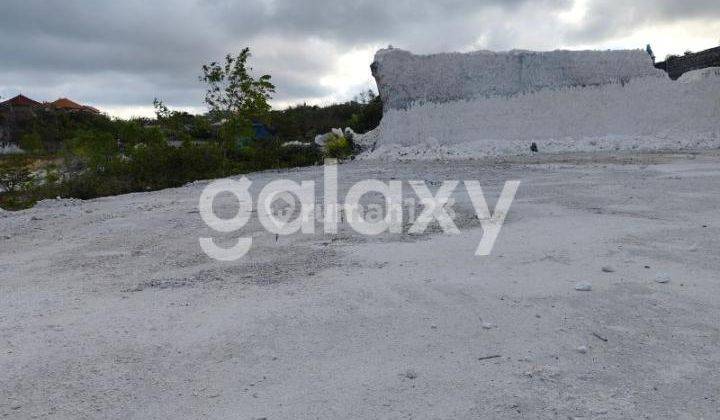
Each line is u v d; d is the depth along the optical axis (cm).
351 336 385
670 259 531
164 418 295
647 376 321
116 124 2647
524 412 289
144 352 372
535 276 496
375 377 329
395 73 2162
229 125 2036
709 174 1120
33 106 5597
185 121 2219
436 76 2159
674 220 693
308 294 471
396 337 382
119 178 1552
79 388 327
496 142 2023
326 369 341
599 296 442
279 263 577
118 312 449
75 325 423
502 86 2158
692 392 303
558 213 763
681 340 363
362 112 3134
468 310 424
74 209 1039
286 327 404
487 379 323
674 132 2088
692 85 2178
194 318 428
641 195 883
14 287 537
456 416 287
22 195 1377
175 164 1705
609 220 705
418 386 318
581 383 316
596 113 2133
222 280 527
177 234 751
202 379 334
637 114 2136
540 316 408
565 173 1237
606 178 1113
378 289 475
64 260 639
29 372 347
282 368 344
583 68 2194
